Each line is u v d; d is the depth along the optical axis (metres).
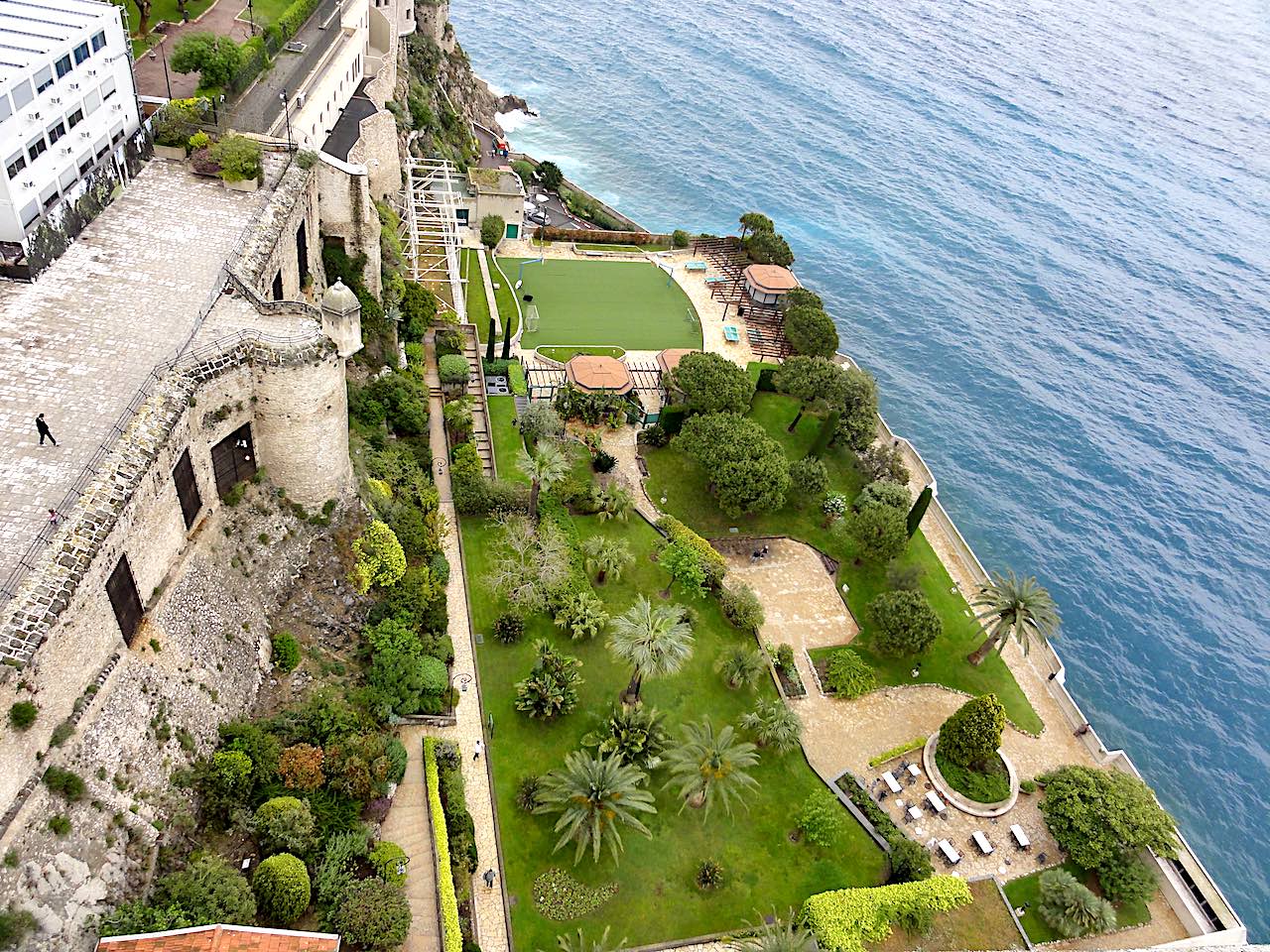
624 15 195.00
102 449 33.03
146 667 33.12
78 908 27.58
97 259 43.75
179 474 36.06
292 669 40.88
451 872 38.41
